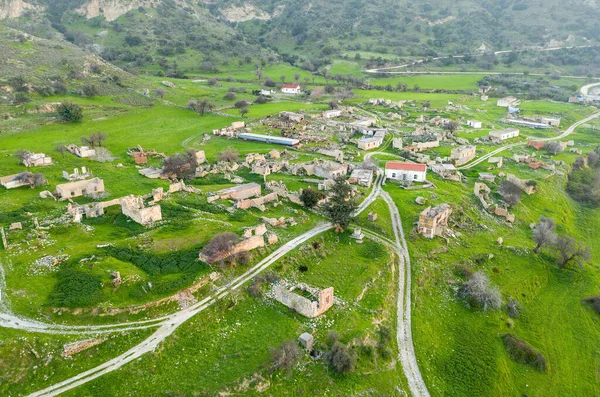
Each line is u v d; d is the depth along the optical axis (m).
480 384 73.25
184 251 80.44
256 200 105.88
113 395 56.72
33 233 84.25
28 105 181.75
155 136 173.12
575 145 188.38
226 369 62.44
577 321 90.69
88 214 93.69
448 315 86.00
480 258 101.12
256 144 167.62
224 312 71.62
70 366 59.28
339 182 102.88
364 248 95.31
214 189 114.62
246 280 78.19
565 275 103.56
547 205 133.38
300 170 132.62
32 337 60.81
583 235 127.31
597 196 147.38
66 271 72.19
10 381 56.41
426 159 152.88
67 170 125.50
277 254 86.56
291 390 62.19
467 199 124.81
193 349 64.88
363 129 185.38
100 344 62.41
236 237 83.00
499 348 80.31
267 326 71.12
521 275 99.81
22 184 110.62
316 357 67.12
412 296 86.44
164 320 67.69
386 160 153.00
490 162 156.88
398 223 108.44
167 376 60.31
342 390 64.12
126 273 72.94
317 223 101.75
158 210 92.75
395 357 73.69
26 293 67.81
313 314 73.12
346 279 84.69
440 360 76.19
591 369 80.19
